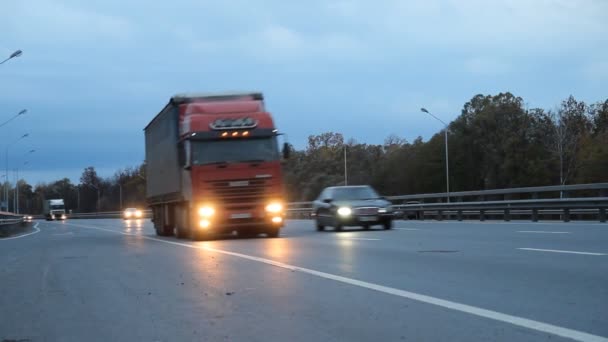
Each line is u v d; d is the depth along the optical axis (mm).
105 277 12461
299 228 30516
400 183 91062
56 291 10898
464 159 82500
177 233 24781
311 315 7820
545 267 11023
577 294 8383
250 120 21625
